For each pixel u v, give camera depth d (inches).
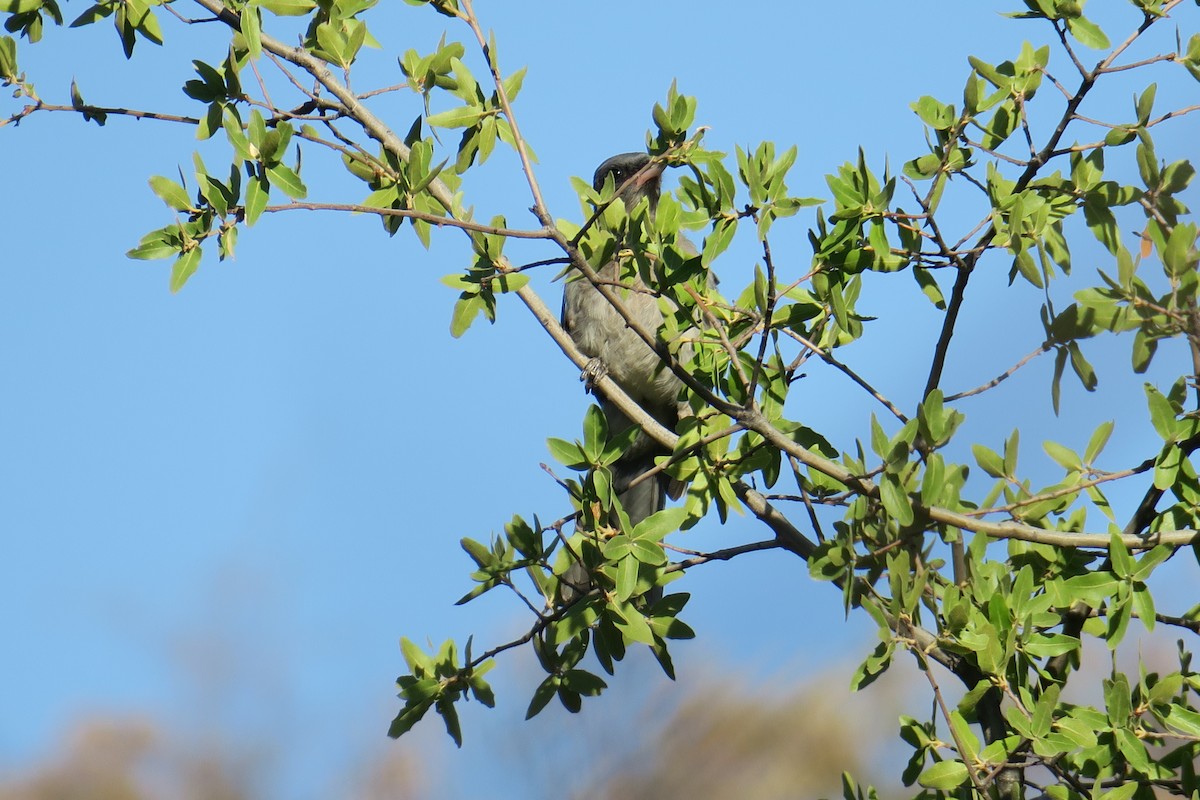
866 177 299.9
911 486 263.0
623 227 296.8
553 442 307.4
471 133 305.1
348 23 321.1
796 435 317.7
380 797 506.6
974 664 278.8
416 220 299.9
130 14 324.2
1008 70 296.4
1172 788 269.3
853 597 273.9
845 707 477.4
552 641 319.0
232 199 283.0
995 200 290.0
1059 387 284.0
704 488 323.3
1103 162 288.0
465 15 304.0
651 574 300.2
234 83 297.3
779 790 458.0
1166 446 276.8
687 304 301.0
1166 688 266.2
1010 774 284.7
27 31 334.6
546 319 353.1
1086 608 304.5
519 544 303.4
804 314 310.7
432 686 314.0
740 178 291.1
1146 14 273.3
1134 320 272.5
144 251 283.4
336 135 305.0
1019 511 282.7
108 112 308.2
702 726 468.8
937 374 302.4
